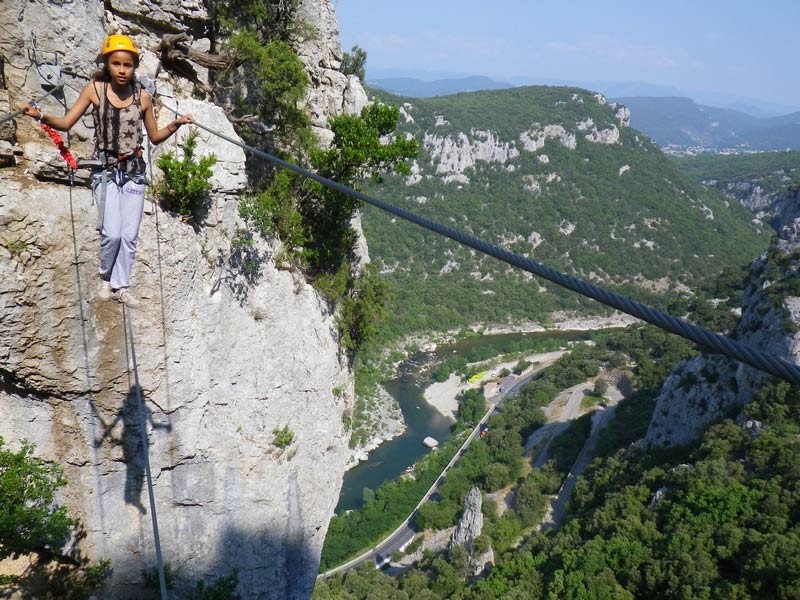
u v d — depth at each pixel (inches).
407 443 3708.2
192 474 676.1
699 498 2003.0
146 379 607.5
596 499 2716.5
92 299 555.8
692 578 1711.4
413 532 2878.9
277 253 765.3
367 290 986.1
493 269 7357.3
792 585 1462.8
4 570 609.6
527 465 3346.5
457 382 4653.1
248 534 742.5
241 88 773.9
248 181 781.3
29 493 563.8
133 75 266.8
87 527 633.6
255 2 762.2
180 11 646.5
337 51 949.2
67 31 518.0
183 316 619.2
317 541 878.4
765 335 2522.1
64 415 589.9
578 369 4298.7
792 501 1796.3
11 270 507.5
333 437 892.0
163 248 589.6
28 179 513.7
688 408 2667.3
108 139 267.1
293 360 785.6
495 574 2241.6
